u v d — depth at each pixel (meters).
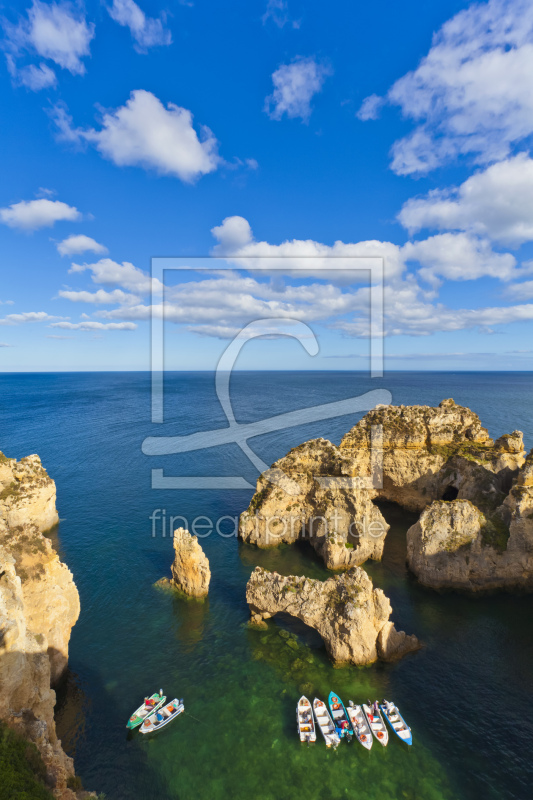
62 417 178.88
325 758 30.38
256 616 44.09
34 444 127.25
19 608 24.91
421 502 71.69
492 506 54.06
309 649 40.62
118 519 72.12
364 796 27.83
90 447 123.31
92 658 39.84
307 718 33.00
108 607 47.56
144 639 42.38
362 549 55.66
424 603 47.47
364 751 30.81
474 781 28.77
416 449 71.75
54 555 38.06
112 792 28.06
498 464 59.31
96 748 31.12
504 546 48.78
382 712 33.56
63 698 35.38
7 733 21.00
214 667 38.62
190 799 27.70
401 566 55.62
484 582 49.59
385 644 38.78
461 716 33.56
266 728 32.69
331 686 36.19
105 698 35.44
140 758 30.41
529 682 36.88
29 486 65.31
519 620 44.72
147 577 53.75
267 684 36.72
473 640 41.78
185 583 49.28
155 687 36.53
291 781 28.81
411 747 31.05
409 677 37.25
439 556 50.09
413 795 27.88
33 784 19.45
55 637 35.84
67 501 80.69
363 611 37.84
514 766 29.72
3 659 22.06
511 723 33.00
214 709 34.31
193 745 31.39
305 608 40.69
